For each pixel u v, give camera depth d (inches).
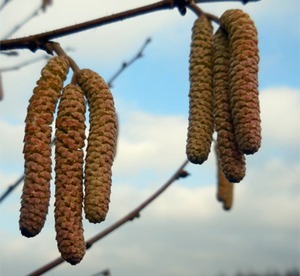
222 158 5.2
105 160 5.1
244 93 5.1
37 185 4.9
